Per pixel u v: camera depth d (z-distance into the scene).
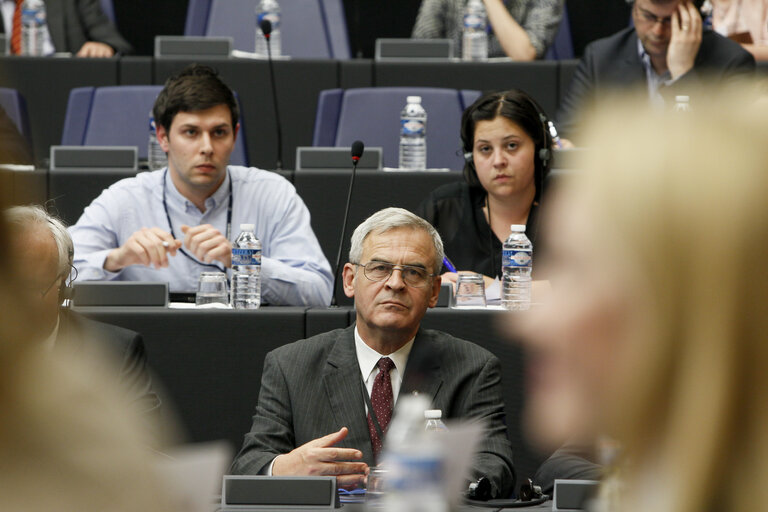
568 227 1.31
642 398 1.28
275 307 8.13
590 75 12.83
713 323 1.25
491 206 9.25
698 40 12.20
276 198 9.59
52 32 15.54
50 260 5.62
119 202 9.36
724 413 1.25
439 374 6.79
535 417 1.35
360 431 6.64
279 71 13.45
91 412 1.33
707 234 1.24
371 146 12.45
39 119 13.48
